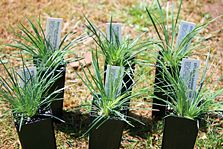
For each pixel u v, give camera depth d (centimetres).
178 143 79
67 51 83
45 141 77
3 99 81
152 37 112
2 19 114
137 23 115
